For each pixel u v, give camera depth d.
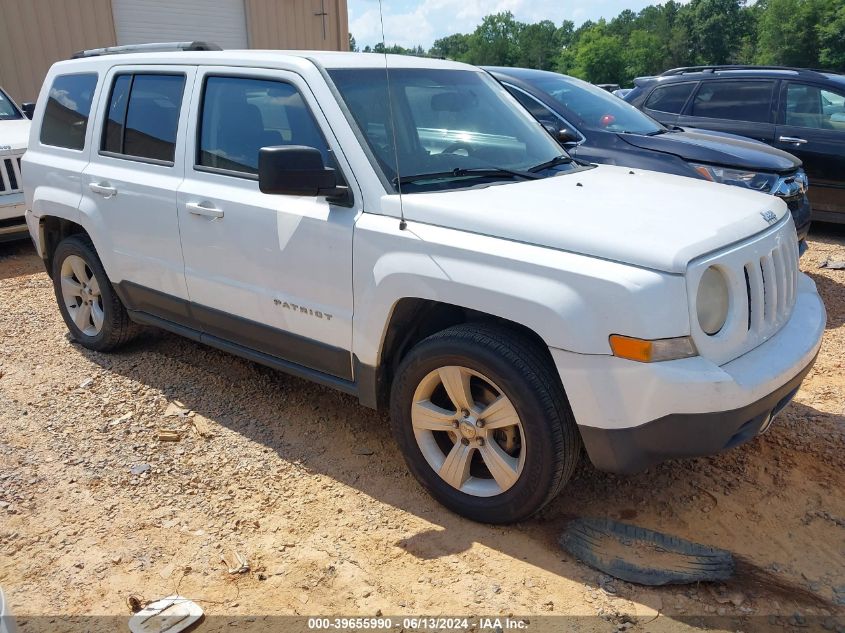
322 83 3.46
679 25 109.25
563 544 3.00
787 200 6.12
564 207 3.08
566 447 2.85
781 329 3.12
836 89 8.01
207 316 4.06
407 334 3.34
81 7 12.36
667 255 2.61
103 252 4.55
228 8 14.38
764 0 104.12
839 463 3.59
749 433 2.86
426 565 2.91
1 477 3.50
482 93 4.18
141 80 4.33
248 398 4.37
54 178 4.84
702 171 6.14
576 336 2.66
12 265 7.42
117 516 3.23
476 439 3.06
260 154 3.07
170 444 3.84
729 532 3.11
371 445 3.86
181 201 3.94
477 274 2.88
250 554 2.99
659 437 2.68
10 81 11.82
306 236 3.41
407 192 3.27
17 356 4.98
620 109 7.15
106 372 4.72
